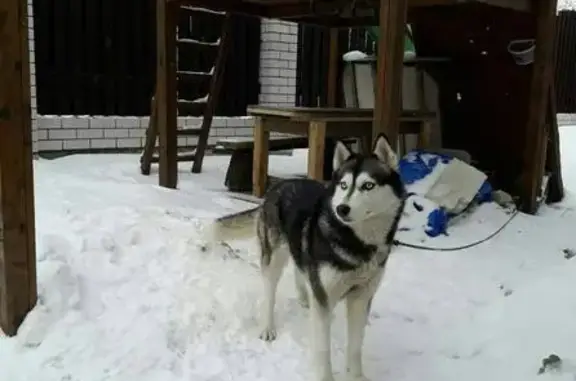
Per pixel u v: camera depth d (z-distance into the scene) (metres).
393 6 3.46
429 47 5.11
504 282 3.30
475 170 4.20
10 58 2.53
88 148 5.75
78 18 5.64
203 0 4.58
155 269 3.11
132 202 3.94
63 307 2.74
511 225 4.15
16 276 2.64
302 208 2.65
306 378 2.51
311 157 4.19
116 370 2.47
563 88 10.44
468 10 4.80
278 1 4.75
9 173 2.57
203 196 4.36
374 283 2.47
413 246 3.70
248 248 3.46
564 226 4.25
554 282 3.17
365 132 4.48
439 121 5.12
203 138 5.25
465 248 3.73
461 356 2.72
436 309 3.04
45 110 5.59
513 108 4.78
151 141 4.98
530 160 4.47
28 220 2.65
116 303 2.85
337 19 5.52
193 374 2.48
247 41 6.67
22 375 2.41
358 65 5.51
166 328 2.74
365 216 2.28
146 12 6.01
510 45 4.69
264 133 4.53
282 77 6.77
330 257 2.36
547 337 2.75
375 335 2.84
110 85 5.90
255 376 2.51
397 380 2.55
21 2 2.53
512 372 2.59
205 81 5.49
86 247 3.13
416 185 4.02
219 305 2.94
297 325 2.88
